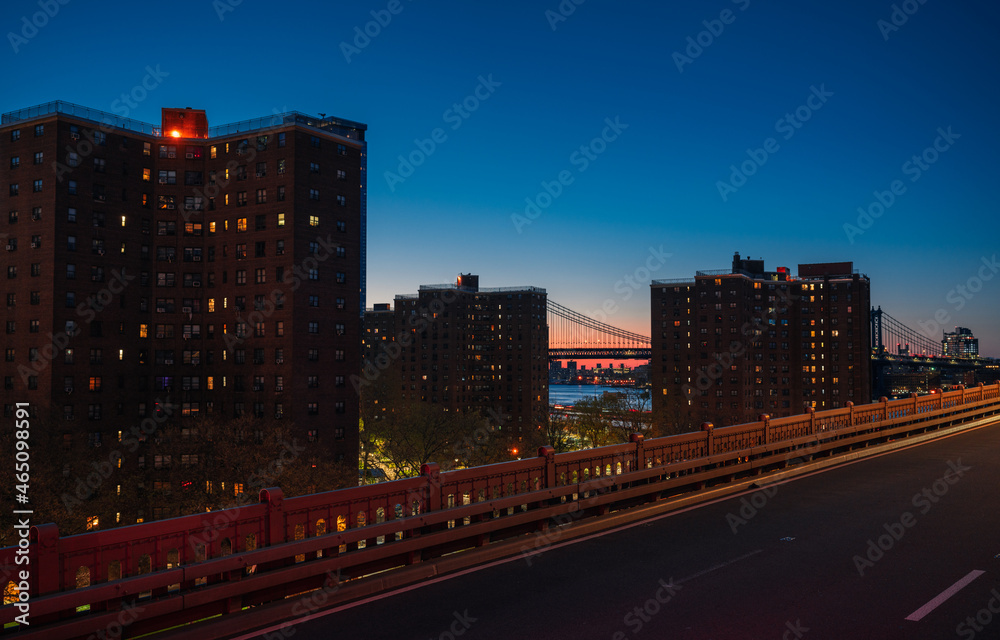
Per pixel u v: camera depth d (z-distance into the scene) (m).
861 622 8.16
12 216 75.25
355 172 82.50
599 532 12.49
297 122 78.06
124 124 79.38
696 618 8.36
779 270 161.88
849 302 153.38
